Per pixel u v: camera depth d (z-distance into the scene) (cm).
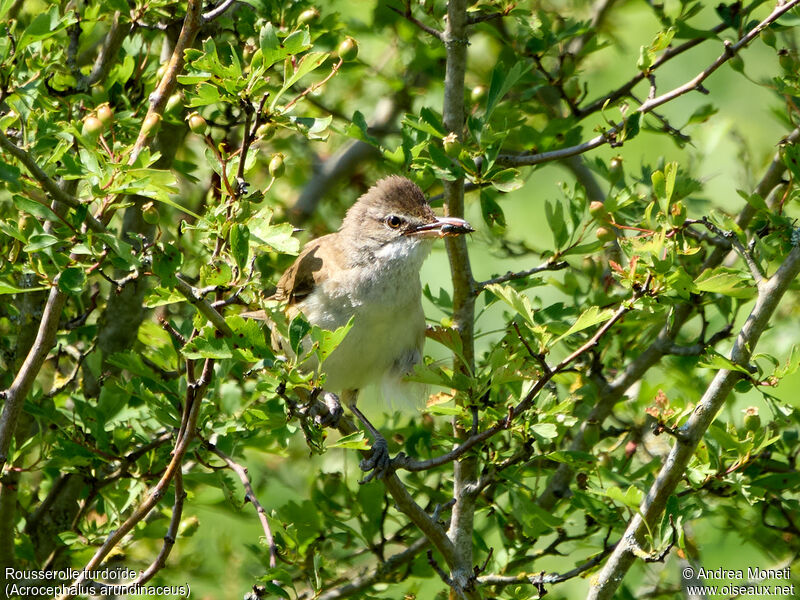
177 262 707
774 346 1195
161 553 810
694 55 1656
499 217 1034
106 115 729
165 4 966
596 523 1007
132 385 920
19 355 1039
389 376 1054
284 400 723
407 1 952
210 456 1020
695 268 1070
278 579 810
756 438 883
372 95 1456
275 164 753
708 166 1562
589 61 1548
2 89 820
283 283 1054
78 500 1091
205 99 723
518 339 853
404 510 874
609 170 1018
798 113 983
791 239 815
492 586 947
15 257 855
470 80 1380
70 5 1120
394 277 1013
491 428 796
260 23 989
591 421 1048
